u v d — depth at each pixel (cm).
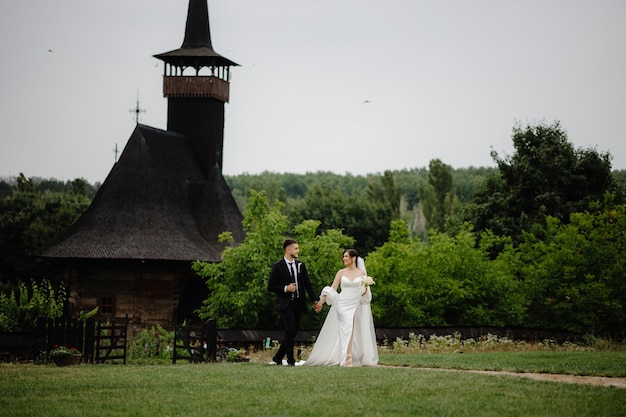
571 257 3906
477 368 1805
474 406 1262
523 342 2897
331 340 1956
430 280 3894
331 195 9844
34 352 2228
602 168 6156
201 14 6184
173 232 5459
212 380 1522
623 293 3847
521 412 1223
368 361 1950
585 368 1761
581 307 3816
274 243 3781
